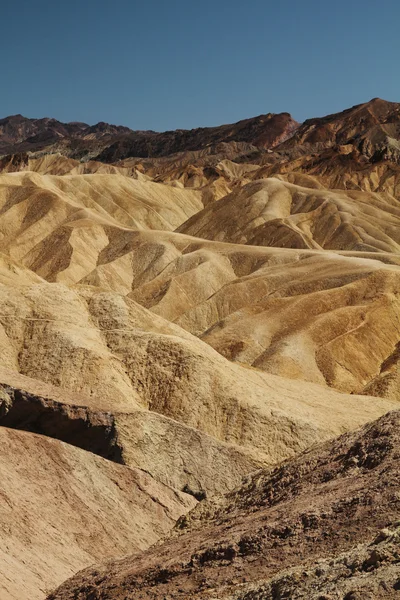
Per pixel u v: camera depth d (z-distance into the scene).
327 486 21.89
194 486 38.78
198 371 45.81
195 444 39.75
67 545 29.44
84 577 23.75
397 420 23.64
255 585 17.47
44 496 31.56
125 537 32.16
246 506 24.62
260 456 40.91
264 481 25.72
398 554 15.45
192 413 44.06
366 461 22.44
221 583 18.72
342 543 18.11
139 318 50.03
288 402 47.81
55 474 33.16
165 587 19.66
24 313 47.41
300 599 15.41
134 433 38.34
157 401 44.56
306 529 19.47
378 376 75.38
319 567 16.62
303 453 26.34
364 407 51.81
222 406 44.84
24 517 29.47
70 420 37.38
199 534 23.38
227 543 20.17
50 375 43.88
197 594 18.52
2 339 45.69
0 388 37.31
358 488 20.39
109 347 47.09
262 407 45.38
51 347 45.28
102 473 34.84
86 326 47.91
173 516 35.00
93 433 37.72
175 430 39.66
